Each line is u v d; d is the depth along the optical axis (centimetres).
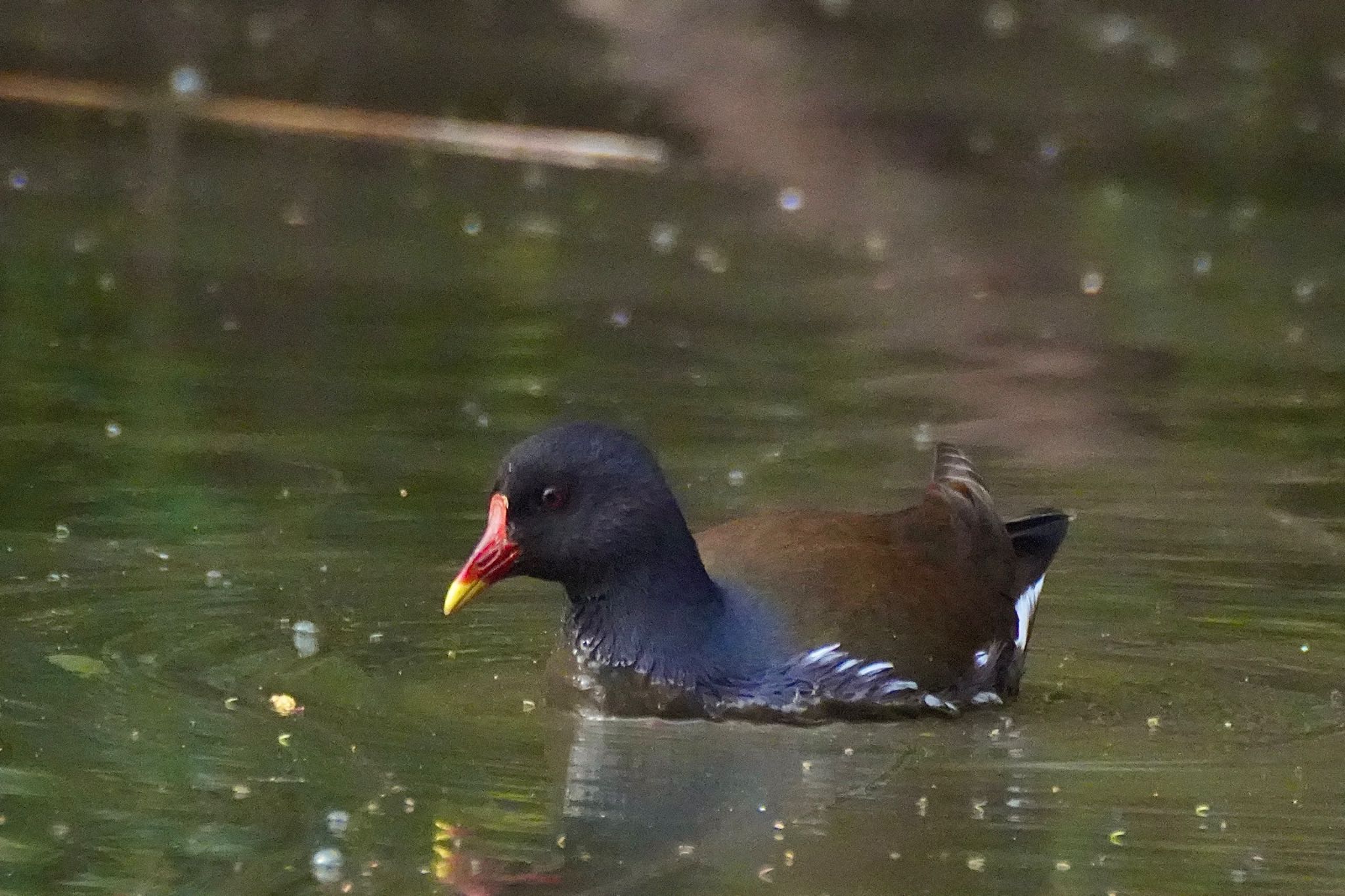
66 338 1545
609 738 905
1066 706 953
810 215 2116
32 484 1205
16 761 838
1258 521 1209
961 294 1811
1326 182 2305
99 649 970
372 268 1816
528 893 728
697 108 2502
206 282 1736
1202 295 1830
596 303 1731
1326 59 2902
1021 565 1034
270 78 2478
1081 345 1652
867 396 1472
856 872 754
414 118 2350
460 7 2881
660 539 943
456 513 1173
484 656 995
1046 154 2398
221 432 1320
